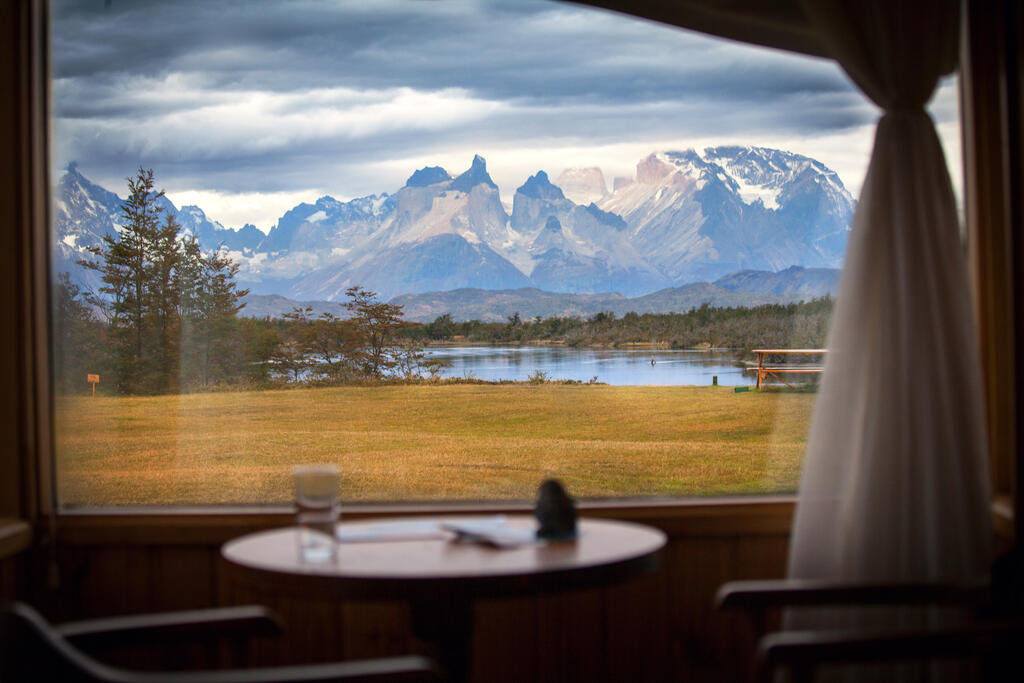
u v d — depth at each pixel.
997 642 1.24
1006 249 1.95
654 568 1.45
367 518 2.01
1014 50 1.82
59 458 2.17
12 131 2.01
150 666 1.98
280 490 7.50
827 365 1.98
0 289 1.98
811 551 1.93
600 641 2.06
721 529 2.08
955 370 1.92
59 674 0.99
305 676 1.04
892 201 1.97
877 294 1.95
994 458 2.06
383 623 2.01
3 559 1.91
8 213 1.99
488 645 2.02
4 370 1.98
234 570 1.40
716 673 2.08
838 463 1.93
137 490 7.16
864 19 2.03
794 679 1.22
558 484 1.58
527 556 1.39
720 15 2.30
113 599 2.01
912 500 1.89
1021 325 1.77
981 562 1.87
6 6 2.01
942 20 2.06
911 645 1.22
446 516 2.01
